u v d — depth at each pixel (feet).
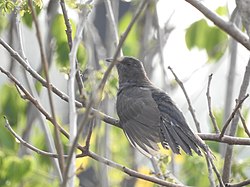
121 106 39.96
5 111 51.42
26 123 50.34
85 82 34.55
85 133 48.37
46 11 50.14
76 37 31.48
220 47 51.65
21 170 46.60
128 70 42.75
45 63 25.16
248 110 51.08
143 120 38.75
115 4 50.96
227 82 47.52
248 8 30.60
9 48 34.30
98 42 52.65
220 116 51.65
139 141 38.27
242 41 30.96
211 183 32.37
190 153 36.45
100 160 32.73
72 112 28.94
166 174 38.83
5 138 49.52
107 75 25.44
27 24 50.34
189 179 49.78
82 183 55.57
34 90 46.09
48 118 32.55
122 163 54.54
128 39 54.75
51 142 46.14
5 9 33.71
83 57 46.52
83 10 32.68
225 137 35.94
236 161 46.93
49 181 49.96
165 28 51.65
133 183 52.70
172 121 38.32
